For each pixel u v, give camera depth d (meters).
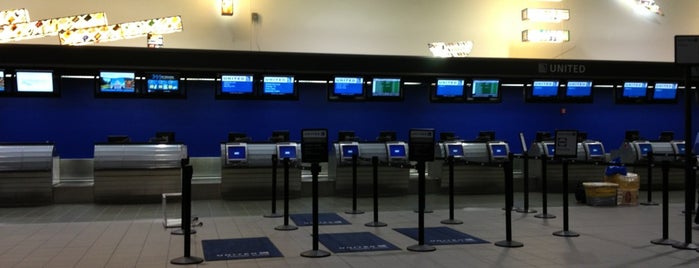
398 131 14.70
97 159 11.91
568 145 8.13
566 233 7.99
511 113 15.31
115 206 11.62
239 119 13.93
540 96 13.77
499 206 11.48
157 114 13.50
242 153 12.67
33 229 8.56
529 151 14.86
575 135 8.09
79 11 12.98
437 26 14.77
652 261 6.34
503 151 14.10
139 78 12.24
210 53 12.00
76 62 11.41
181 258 6.39
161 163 12.23
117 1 13.18
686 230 7.16
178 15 13.41
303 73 12.61
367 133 14.54
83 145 13.11
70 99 13.06
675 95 14.40
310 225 8.95
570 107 15.65
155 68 11.75
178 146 12.57
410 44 14.61
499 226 8.79
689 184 7.13
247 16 13.73
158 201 12.23
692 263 6.24
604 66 13.70
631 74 13.84
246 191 12.74
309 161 6.95
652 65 13.96
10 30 12.65
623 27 15.72
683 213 10.27
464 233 8.14
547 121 15.51
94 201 12.05
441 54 14.70
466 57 13.23
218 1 13.60
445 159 13.26
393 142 13.76
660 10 15.93
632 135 15.15
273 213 10.06
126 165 12.02
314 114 14.28
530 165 14.91
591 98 13.98
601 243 7.39
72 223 9.16
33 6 12.80
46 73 11.70
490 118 15.20
